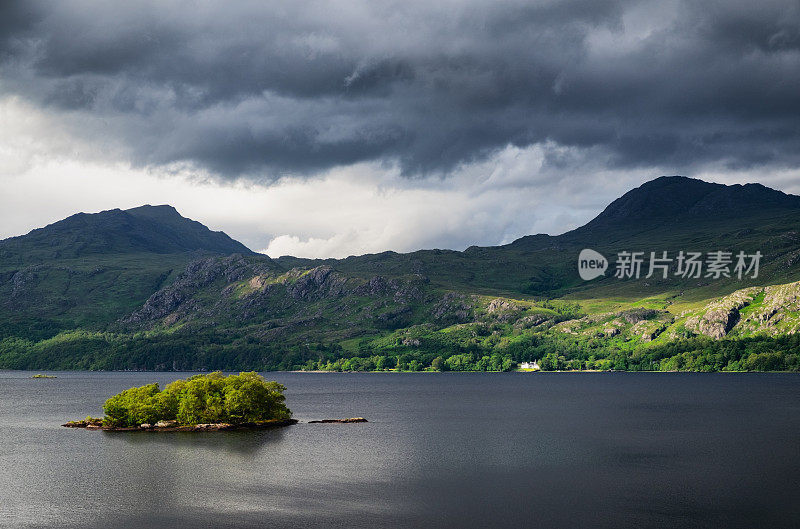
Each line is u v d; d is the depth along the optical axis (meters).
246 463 135.25
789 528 87.50
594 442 159.88
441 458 139.50
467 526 90.19
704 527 88.19
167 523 93.88
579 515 94.12
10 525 94.00
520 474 121.94
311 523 92.69
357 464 133.25
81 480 120.69
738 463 129.75
